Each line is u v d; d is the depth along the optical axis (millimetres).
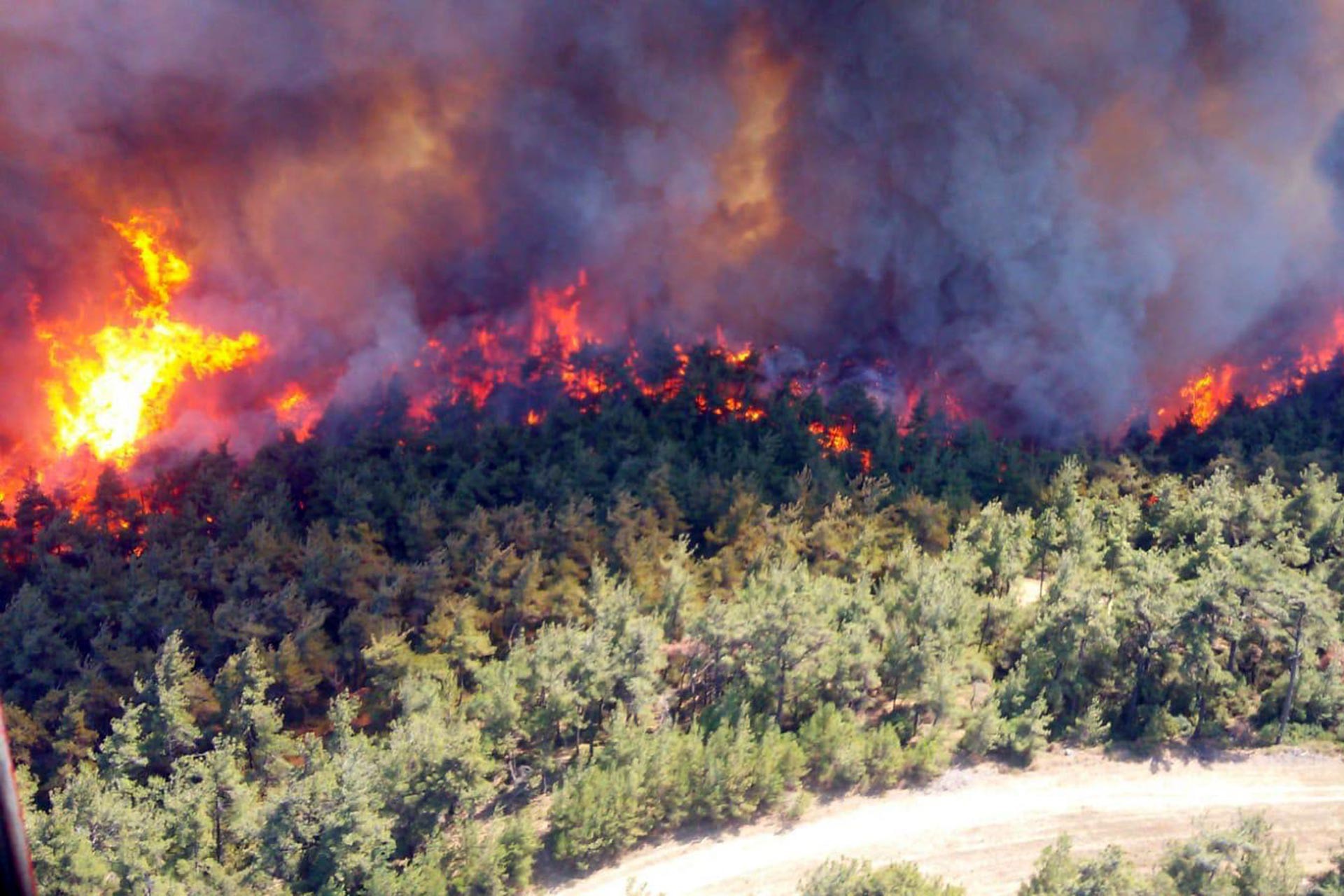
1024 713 105375
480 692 107000
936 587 109938
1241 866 84875
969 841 95312
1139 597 107062
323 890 86375
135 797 94938
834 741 101188
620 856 95062
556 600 118438
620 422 153875
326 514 139125
